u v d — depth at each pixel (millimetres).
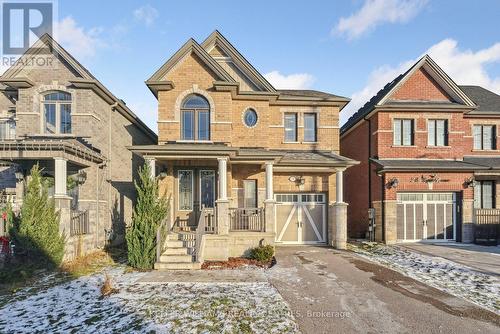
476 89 20328
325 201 15633
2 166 13625
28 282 8562
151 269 10125
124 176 16344
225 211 11805
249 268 10367
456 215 16188
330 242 15086
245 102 15000
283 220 15445
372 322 6039
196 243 10523
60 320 6156
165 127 13500
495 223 16078
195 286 8172
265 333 5578
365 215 17938
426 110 16625
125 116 16516
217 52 15125
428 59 16844
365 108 19234
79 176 12508
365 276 9219
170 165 13961
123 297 7348
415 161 16500
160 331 5652
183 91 13625
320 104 16156
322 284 8398
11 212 10031
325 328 5770
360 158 18828
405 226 16016
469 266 10703
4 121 14969
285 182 15367
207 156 12117
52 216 10000
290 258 11859
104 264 10828
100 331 5684
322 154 15492
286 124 16266
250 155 12617
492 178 17188
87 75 13422
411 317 6277
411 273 9672
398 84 16656
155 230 10391
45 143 10531
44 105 13633
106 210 14125
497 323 6023
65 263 10305
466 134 17547
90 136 13172
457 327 5844
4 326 5926
